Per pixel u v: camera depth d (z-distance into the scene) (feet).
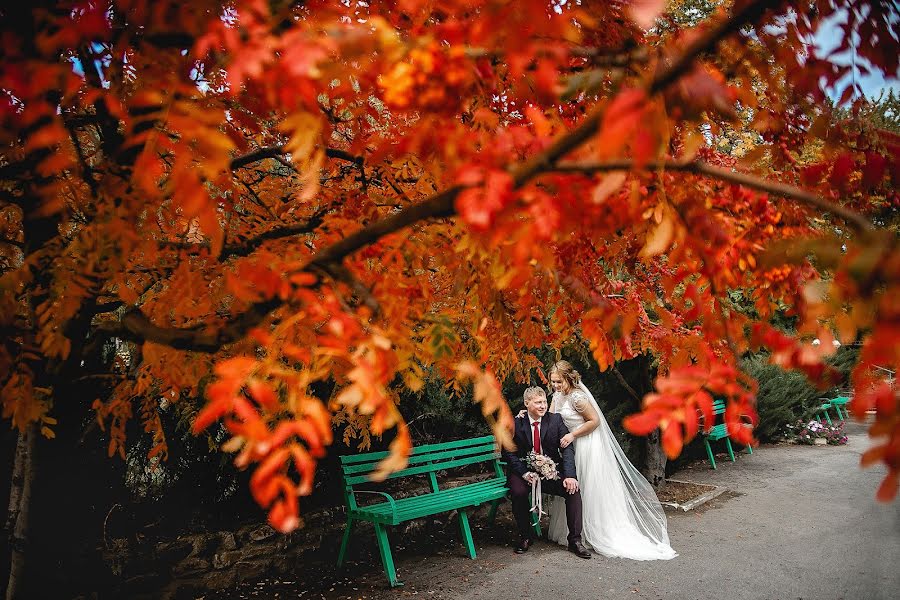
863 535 18.51
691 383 4.39
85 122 6.56
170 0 4.59
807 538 18.92
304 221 8.34
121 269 6.07
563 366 19.99
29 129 5.20
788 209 5.97
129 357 10.98
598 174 3.40
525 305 7.58
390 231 3.92
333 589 15.46
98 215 5.42
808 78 5.18
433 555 18.15
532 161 3.05
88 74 5.83
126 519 15.07
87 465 13.82
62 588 12.42
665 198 3.87
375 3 5.50
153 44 5.00
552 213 3.34
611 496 18.60
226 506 17.03
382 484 21.01
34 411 6.08
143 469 15.24
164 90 4.74
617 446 20.10
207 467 16.34
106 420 13.56
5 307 5.92
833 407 46.34
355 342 3.84
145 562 14.40
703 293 6.10
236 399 3.56
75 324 6.96
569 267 6.83
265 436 3.46
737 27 2.60
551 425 18.80
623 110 2.54
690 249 4.56
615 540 18.13
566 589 15.42
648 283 9.45
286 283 4.20
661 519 19.24
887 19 4.72
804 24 4.92
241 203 8.89
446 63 3.73
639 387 25.38
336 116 7.50
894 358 2.67
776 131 6.17
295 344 5.34
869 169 5.63
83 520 13.85
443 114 3.99
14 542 8.52
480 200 3.13
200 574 15.05
